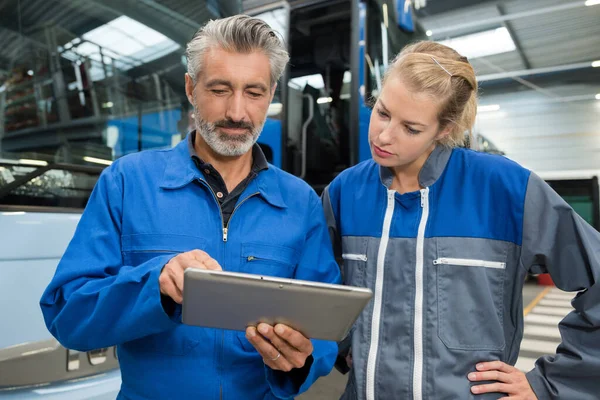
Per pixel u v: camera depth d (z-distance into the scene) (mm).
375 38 3635
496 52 12445
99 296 873
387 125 992
